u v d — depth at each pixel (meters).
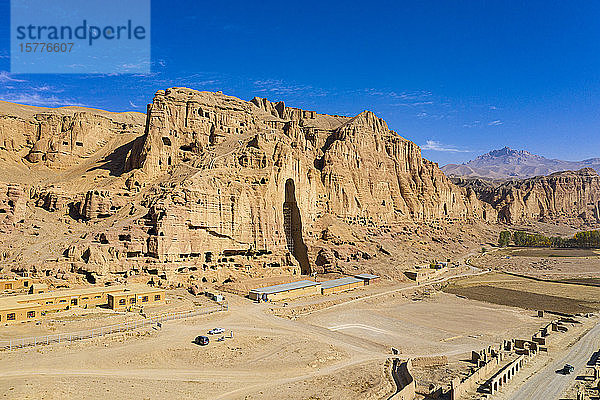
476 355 76.50
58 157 165.25
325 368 70.88
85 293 93.19
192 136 168.88
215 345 77.12
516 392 61.03
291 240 166.88
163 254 118.44
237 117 186.62
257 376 66.12
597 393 60.62
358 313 111.50
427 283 159.50
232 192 139.62
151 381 62.06
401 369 71.44
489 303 130.25
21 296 88.56
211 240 132.00
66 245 114.69
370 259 172.62
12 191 123.88
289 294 119.56
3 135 161.75
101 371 63.69
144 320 86.62
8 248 111.75
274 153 161.12
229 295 115.19
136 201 138.12
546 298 137.88
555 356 77.12
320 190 190.50
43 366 63.03
